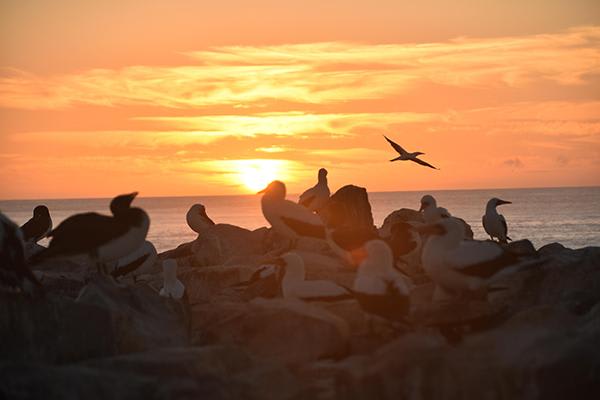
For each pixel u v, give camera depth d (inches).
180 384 492.4
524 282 721.0
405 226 832.3
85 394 471.2
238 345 605.9
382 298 583.2
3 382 462.0
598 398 478.6
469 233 1115.9
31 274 583.2
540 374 482.0
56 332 580.7
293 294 655.8
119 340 608.1
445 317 597.9
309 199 1090.1
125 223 648.4
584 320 577.9
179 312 667.4
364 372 508.7
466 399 490.0
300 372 556.4
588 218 5900.6
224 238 1117.7
